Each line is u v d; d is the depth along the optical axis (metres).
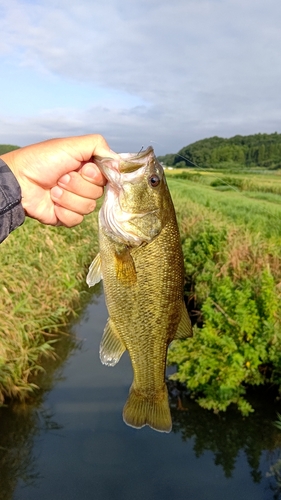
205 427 0.81
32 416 0.80
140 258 0.40
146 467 0.70
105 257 0.40
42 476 0.67
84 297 1.47
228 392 0.83
